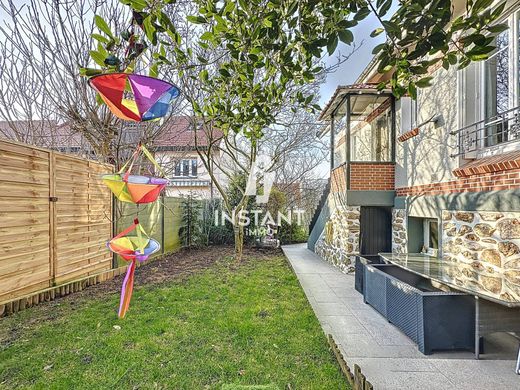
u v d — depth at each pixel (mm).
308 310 4730
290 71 2836
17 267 4445
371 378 2984
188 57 3414
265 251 11469
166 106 1710
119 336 3705
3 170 4211
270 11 2285
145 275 7078
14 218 4391
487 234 4129
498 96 4457
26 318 4246
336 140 13383
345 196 7559
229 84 3635
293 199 15234
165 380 2830
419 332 3531
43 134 7219
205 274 7219
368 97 7656
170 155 9805
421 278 4832
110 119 6590
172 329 3943
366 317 4582
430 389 2811
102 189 6512
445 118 5328
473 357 3410
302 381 2830
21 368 2980
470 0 1984
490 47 1963
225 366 3066
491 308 3398
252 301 5172
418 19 2002
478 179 4406
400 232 7074
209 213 12633
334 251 8641
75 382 2768
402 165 7051
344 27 2074
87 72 1849
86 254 5992
